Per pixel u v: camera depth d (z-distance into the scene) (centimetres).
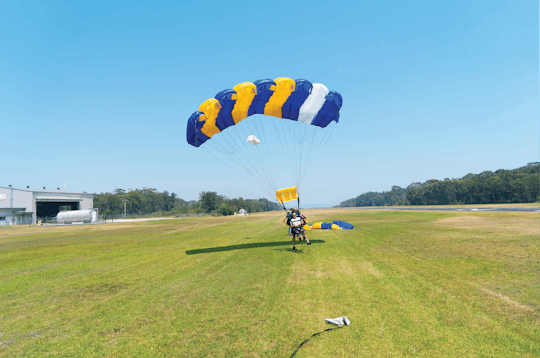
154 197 16638
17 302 638
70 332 471
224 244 1440
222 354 376
